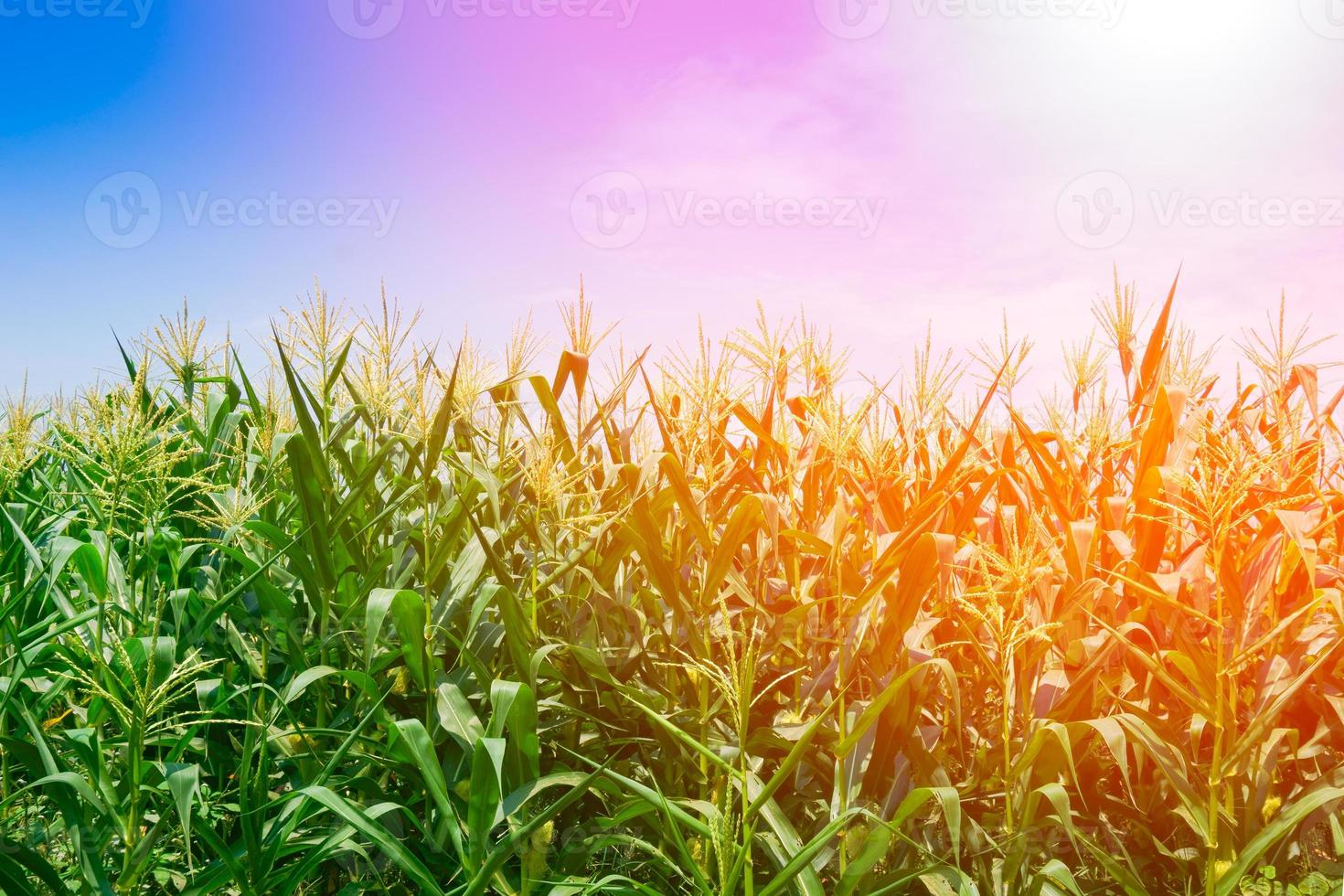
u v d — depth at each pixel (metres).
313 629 3.74
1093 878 3.09
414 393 3.93
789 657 3.61
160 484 3.48
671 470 3.17
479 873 2.61
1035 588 3.32
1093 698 3.19
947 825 2.78
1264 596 3.02
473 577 3.43
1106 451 3.74
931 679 3.37
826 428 3.57
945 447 4.30
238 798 3.38
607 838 2.87
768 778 3.33
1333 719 3.33
